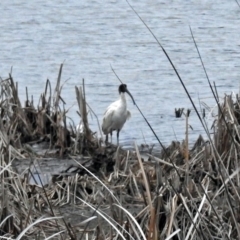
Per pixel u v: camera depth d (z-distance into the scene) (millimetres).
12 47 37906
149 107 23594
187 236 8125
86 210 11820
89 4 56562
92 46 38344
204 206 10258
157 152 17188
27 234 10430
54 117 17109
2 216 10336
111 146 17031
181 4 55500
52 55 35344
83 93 17156
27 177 12625
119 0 57375
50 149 16109
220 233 9203
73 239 9234
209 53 35688
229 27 45375
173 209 8562
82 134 16094
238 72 30266
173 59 34000
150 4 56125
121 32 43781
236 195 9133
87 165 14367
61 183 12867
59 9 54156
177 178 10836
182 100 24844
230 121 12883
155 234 7953
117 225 9398
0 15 51562
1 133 14242
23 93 25609
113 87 27203
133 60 33812
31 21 48500
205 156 12766
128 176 12781
